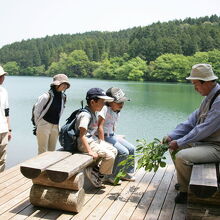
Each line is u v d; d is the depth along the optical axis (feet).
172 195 13.20
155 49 219.20
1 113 16.63
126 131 42.80
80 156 12.10
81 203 11.51
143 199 12.73
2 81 16.34
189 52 209.67
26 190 13.33
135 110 63.67
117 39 331.36
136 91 111.55
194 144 12.35
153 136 39.70
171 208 11.91
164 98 87.66
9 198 12.46
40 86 133.08
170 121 51.34
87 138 13.08
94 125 13.41
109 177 14.52
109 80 206.39
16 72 278.05
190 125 12.94
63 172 10.28
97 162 13.89
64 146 13.00
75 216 11.07
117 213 11.40
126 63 217.56
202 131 11.27
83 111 12.82
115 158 14.33
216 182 9.08
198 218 9.81
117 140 15.31
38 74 273.54
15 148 34.04
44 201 11.34
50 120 17.01
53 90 16.98
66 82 16.75
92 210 11.59
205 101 11.95
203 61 170.71
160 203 12.36
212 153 11.28
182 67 182.39
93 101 12.90
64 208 11.27
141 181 14.88
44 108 16.80
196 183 8.96
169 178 15.37
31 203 11.59
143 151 12.66
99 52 264.31
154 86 143.74
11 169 16.02
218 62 163.02
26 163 11.00
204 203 9.80
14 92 99.96
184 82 180.45
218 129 11.41
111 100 12.90
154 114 58.70
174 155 12.15
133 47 232.73
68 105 66.80
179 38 220.64
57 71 258.98
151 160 12.50
